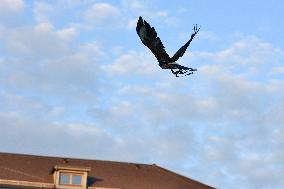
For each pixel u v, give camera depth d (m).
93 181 52.22
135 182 54.25
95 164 57.19
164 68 7.96
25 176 50.19
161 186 54.53
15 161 53.78
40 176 51.00
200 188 56.47
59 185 49.91
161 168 60.19
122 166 58.19
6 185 48.50
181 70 7.91
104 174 54.59
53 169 50.72
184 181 57.19
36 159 55.56
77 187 50.38
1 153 55.53
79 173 50.84
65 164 54.16
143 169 58.59
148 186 53.88
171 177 57.59
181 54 7.94
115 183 52.75
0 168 50.97
